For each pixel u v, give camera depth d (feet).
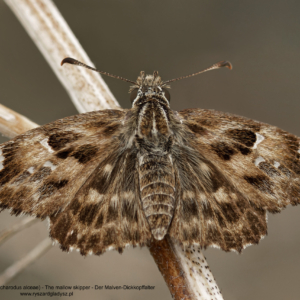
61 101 0.61
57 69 0.48
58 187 0.45
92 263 0.54
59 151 0.45
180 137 0.47
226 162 0.46
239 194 0.45
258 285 0.54
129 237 0.45
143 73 0.48
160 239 0.45
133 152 0.47
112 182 0.46
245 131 0.46
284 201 0.45
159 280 0.54
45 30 0.48
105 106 0.47
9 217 0.53
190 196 0.46
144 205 0.45
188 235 0.45
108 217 0.45
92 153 0.46
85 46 0.62
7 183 0.45
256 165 0.45
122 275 0.54
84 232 0.45
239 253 0.45
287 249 0.55
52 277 0.54
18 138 0.45
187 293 0.44
